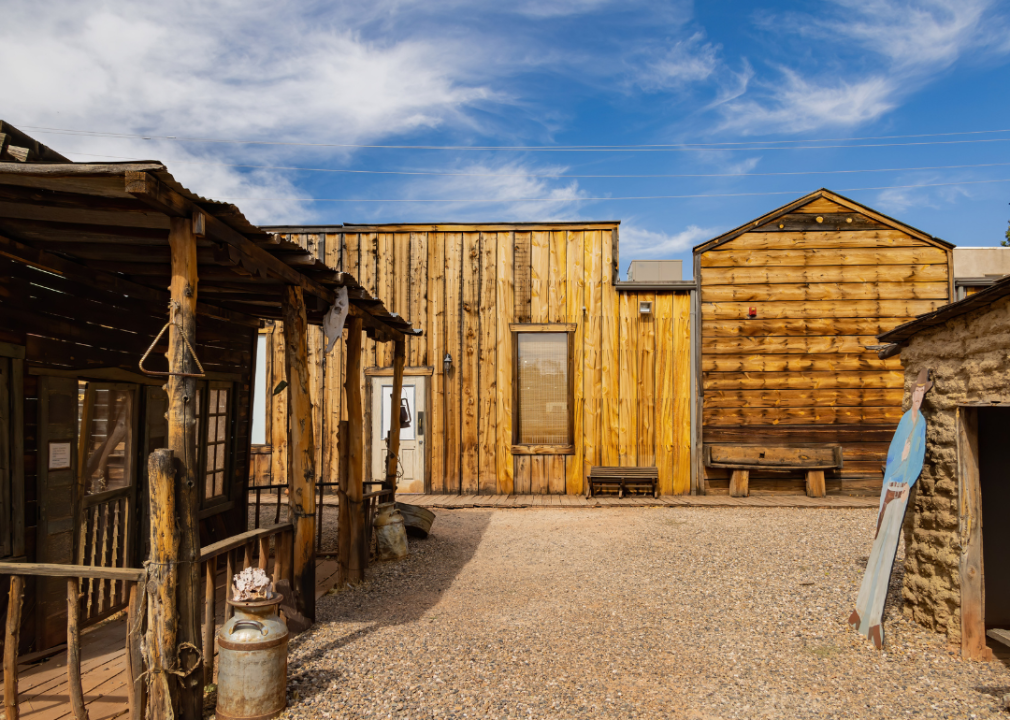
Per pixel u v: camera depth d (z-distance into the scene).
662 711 3.78
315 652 4.55
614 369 11.92
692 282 11.88
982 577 4.61
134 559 5.67
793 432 11.61
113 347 5.39
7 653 3.18
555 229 12.14
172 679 3.28
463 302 12.21
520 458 11.95
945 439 4.89
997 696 3.97
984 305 4.50
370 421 12.30
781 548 7.73
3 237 4.17
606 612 5.55
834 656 4.59
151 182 3.15
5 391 4.25
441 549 7.96
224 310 6.96
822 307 11.74
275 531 4.66
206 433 6.74
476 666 4.38
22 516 4.38
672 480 11.75
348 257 12.48
